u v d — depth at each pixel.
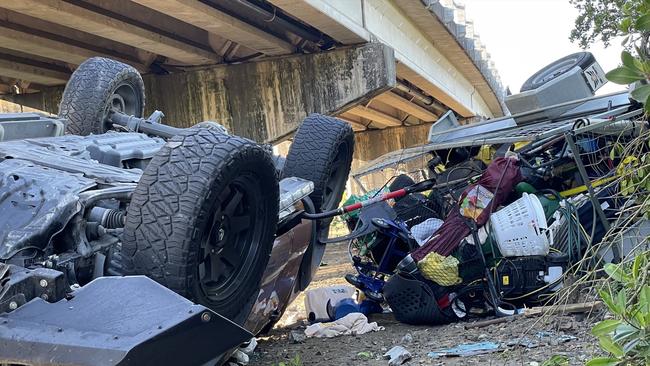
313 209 5.67
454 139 8.56
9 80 17.94
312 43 16.55
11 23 12.76
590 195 5.66
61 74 16.77
